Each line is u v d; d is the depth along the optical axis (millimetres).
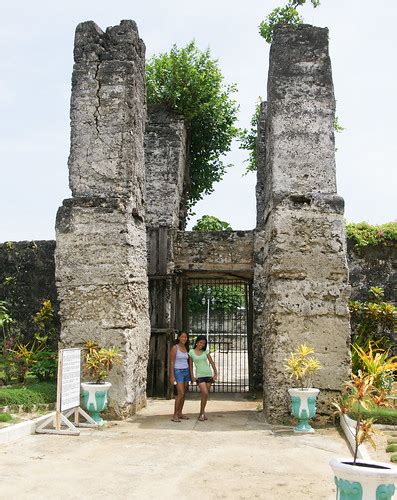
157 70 16562
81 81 10477
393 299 15820
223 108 17797
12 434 7828
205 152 18578
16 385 11422
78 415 9031
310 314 9688
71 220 10164
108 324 9852
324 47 10367
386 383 8836
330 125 10172
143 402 11125
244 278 15555
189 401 12703
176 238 14727
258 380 14227
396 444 7344
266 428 9148
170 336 13383
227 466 6617
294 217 9930
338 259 9797
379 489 4215
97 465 6602
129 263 10102
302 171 10062
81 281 10016
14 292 17094
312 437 8414
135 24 10656
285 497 5457
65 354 8594
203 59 17188
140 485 5820
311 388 9227
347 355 9531
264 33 16453
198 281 16375
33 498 5359
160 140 15594
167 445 7734
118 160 10258
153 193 15281
